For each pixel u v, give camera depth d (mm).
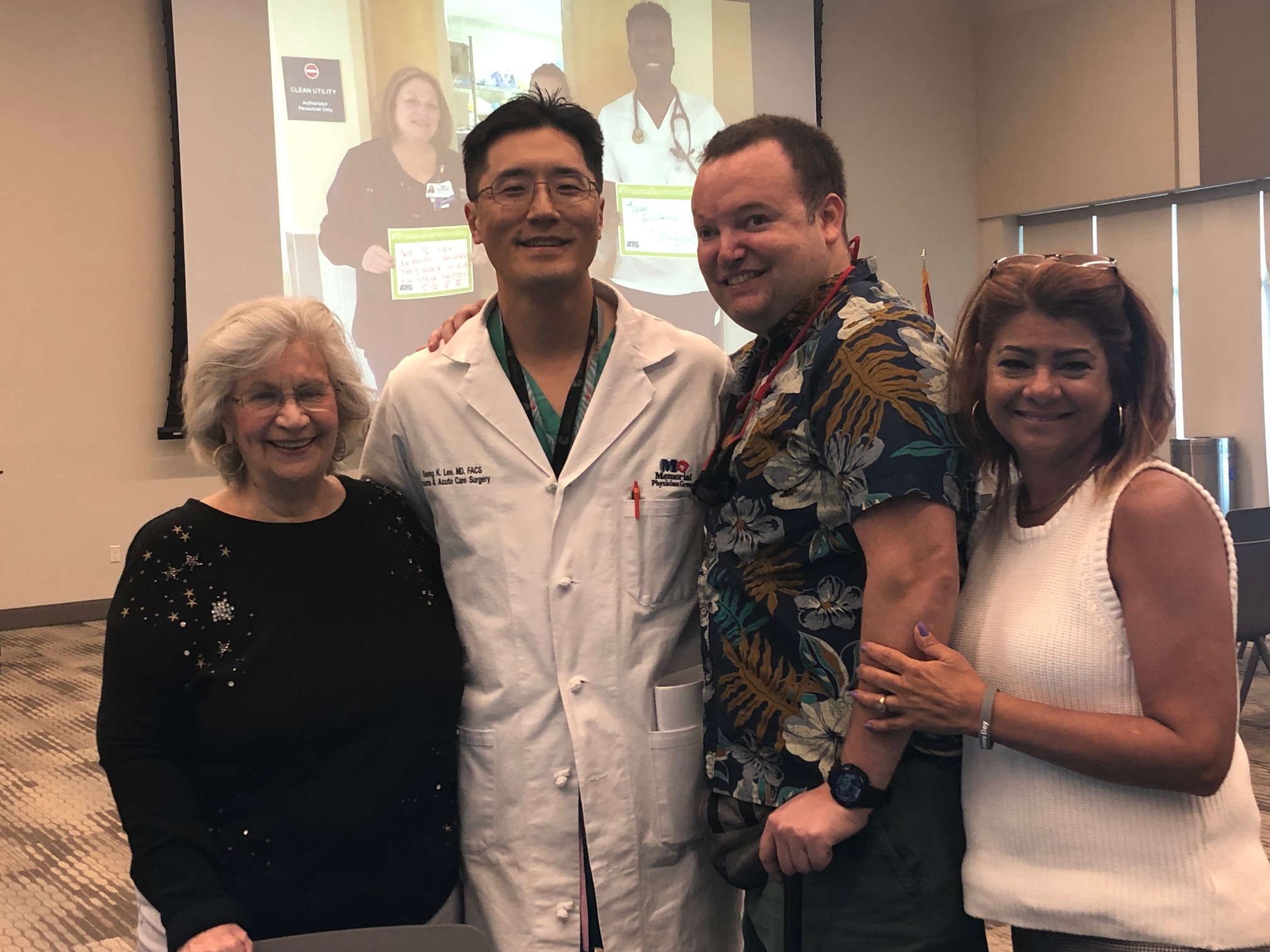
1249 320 6938
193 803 1250
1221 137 6840
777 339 1348
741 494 1297
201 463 1368
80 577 5781
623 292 6992
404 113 6246
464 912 1506
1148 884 1046
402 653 1352
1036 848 1104
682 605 1531
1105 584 1065
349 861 1285
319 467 1329
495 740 1440
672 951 1459
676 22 7070
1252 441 6977
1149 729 1018
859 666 1178
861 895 1216
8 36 5480
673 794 1457
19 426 5617
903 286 8266
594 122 1474
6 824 2994
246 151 5883
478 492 1483
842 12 7891
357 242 6168
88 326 5754
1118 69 7410
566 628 1438
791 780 1251
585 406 1509
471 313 1649
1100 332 1065
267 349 1277
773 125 1319
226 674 1256
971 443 1183
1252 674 3615
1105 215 7746
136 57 5781
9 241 5551
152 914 1263
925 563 1130
